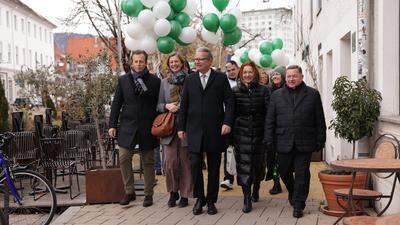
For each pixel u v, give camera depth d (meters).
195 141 6.74
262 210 7.11
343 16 9.32
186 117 6.93
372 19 6.97
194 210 6.93
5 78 47.91
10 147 8.48
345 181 6.48
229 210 7.15
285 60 11.66
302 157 6.58
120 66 14.57
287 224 6.30
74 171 9.67
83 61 8.81
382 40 6.62
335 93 6.91
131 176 7.63
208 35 9.94
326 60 12.26
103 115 9.45
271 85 9.14
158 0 9.19
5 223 6.43
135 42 9.33
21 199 7.06
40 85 19.12
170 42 9.23
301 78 6.62
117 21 15.76
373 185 6.88
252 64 6.97
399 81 6.61
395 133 6.05
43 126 10.58
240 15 9.89
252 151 6.96
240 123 6.98
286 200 7.78
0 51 47.31
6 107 10.61
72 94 8.52
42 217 7.11
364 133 6.79
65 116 12.27
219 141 6.76
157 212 7.12
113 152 9.87
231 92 6.85
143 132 7.36
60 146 8.55
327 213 6.70
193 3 9.93
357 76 7.10
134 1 9.22
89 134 10.48
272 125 6.70
